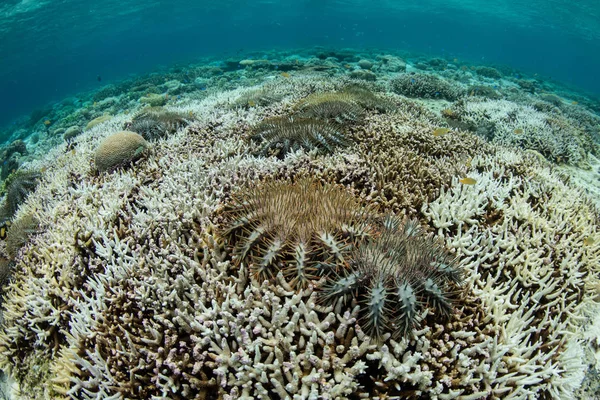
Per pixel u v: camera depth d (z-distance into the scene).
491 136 2.06
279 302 0.56
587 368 0.64
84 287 0.78
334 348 0.50
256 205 0.63
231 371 0.51
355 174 0.93
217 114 1.92
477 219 0.87
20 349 0.78
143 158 1.30
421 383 0.48
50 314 0.77
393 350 0.50
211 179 0.95
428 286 0.50
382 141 1.25
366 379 0.50
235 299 0.55
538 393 0.57
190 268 0.65
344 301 0.52
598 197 1.52
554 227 0.87
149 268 0.71
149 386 0.53
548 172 1.25
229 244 0.67
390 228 0.60
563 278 0.76
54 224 1.02
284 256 0.56
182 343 0.53
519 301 0.71
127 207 0.93
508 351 0.57
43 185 1.54
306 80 2.92
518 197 0.96
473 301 0.62
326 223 0.57
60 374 0.64
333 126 1.25
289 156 1.09
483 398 0.51
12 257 1.06
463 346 0.55
